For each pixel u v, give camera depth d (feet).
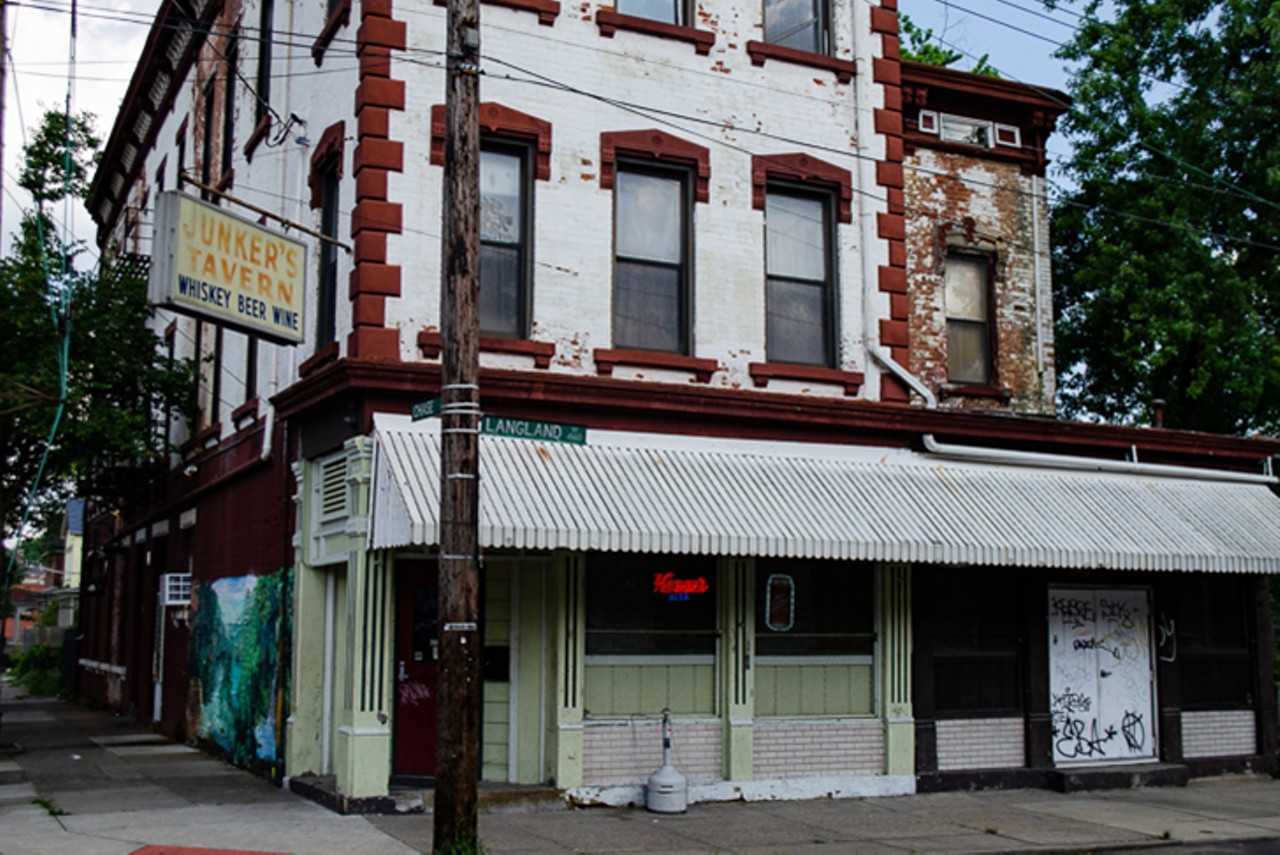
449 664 29.37
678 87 46.39
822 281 48.98
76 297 61.52
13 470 63.93
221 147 62.23
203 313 37.52
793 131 48.55
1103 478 52.26
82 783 45.65
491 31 43.39
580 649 41.73
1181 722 53.21
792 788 44.19
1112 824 40.57
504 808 39.88
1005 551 44.96
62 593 170.71
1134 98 65.16
